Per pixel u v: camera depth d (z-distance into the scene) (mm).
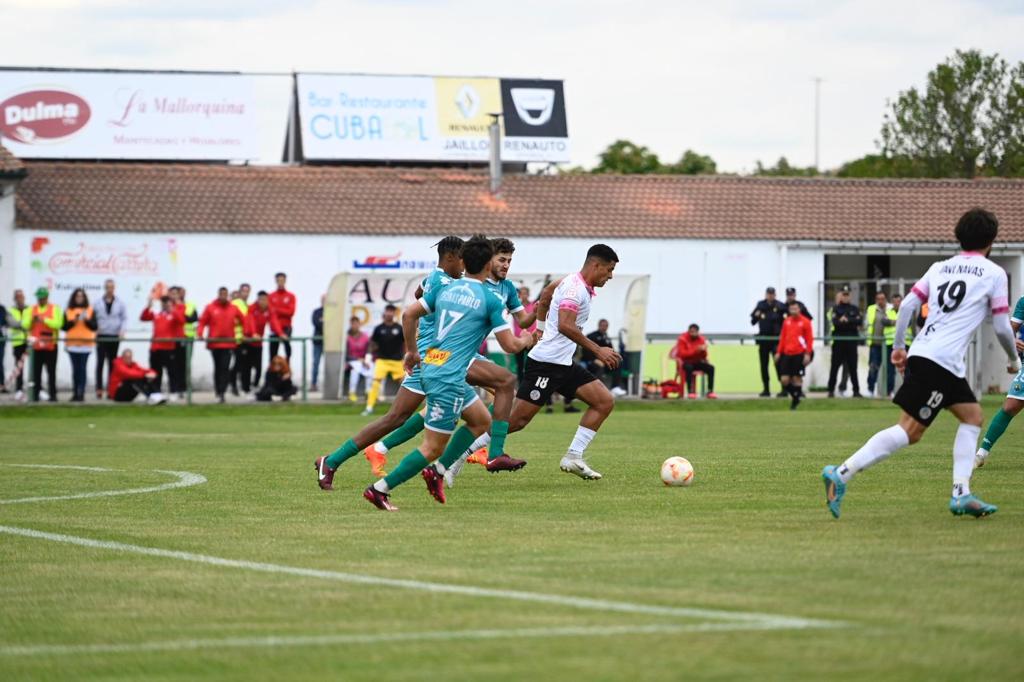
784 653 10383
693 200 75625
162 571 14617
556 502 20625
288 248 68938
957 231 17969
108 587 13719
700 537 16562
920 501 20281
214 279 68062
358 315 52875
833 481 17953
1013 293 74188
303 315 69062
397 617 11938
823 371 60094
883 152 99062
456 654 10523
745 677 9711
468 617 11859
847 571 13945
